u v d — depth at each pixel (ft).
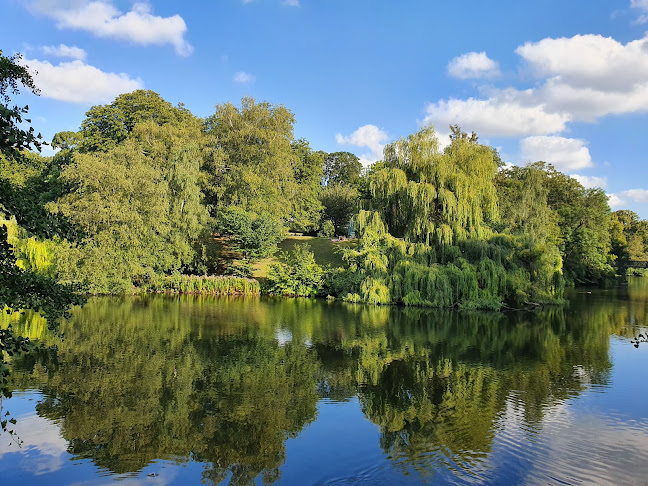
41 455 33.19
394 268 113.80
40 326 75.92
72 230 23.80
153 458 33.09
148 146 146.20
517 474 30.48
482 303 105.70
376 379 51.85
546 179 186.80
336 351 64.64
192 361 58.08
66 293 25.43
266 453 33.96
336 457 33.27
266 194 156.46
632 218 261.24
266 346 66.85
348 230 221.46
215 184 163.53
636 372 54.85
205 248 143.13
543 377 52.85
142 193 116.57
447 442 35.68
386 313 99.60
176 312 95.91
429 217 118.11
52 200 123.85
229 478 30.32
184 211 132.36
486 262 107.65
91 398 44.60
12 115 18.57
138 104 165.99
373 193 122.21
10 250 23.03
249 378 51.65
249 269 141.90
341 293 124.77
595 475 30.53
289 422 39.65
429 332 78.95
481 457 33.14
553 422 39.60
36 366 54.54
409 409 42.80
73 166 110.52
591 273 186.60
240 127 163.63
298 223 194.29
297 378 51.93
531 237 119.34
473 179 116.78
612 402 44.57
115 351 62.03
